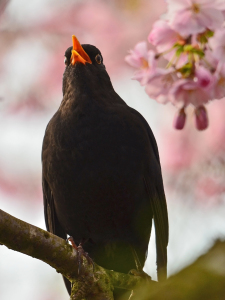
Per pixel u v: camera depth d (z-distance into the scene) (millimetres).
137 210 10250
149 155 10250
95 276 8562
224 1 6598
